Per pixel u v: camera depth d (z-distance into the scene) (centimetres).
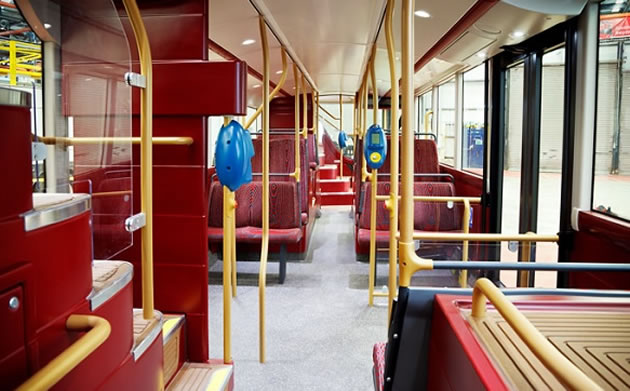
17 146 79
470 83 492
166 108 227
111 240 180
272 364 274
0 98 76
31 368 82
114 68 192
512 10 257
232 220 391
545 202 328
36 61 185
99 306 107
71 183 182
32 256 82
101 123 191
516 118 386
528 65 337
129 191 192
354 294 398
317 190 784
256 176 511
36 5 179
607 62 239
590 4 245
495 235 245
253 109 834
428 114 633
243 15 288
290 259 512
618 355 106
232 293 396
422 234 248
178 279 240
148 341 143
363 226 464
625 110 223
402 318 146
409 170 144
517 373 96
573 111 258
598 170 244
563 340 114
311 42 374
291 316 349
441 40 361
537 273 336
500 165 413
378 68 525
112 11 193
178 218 237
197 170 234
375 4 270
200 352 242
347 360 280
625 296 146
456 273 228
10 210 77
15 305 77
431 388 143
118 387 117
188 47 227
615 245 216
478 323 121
